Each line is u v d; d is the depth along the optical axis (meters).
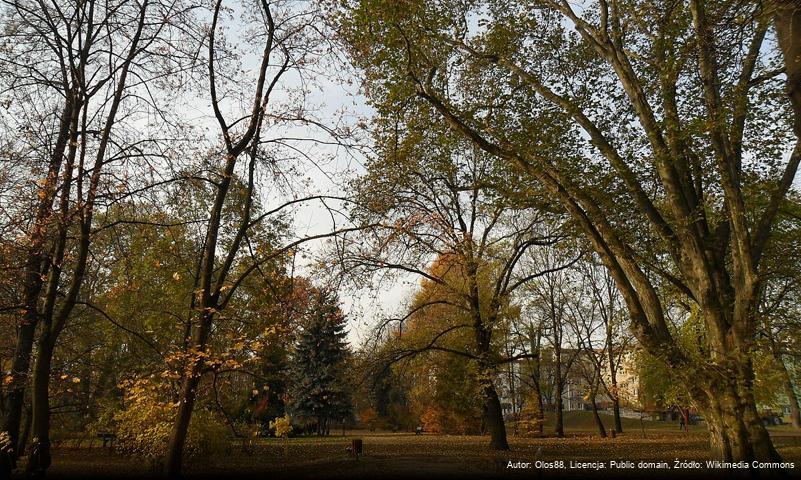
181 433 11.01
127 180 10.83
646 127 12.39
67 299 11.11
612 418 59.59
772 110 12.41
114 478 13.80
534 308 37.97
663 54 12.71
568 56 15.73
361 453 20.42
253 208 15.09
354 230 12.47
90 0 12.34
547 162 12.81
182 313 16.84
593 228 11.76
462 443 27.44
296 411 38.81
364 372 20.48
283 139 12.63
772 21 10.73
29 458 10.47
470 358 21.55
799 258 18.09
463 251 18.77
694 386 10.72
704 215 13.16
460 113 13.64
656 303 11.01
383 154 16.30
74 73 12.07
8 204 10.80
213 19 12.38
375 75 13.59
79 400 21.23
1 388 13.68
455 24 13.85
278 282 11.80
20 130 11.73
